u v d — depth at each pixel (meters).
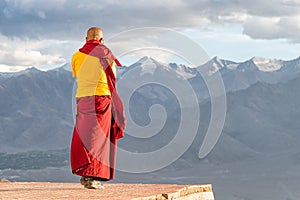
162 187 12.08
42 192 10.50
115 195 9.66
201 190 12.62
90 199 8.87
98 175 11.39
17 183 13.72
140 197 9.34
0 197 9.19
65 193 10.20
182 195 11.39
